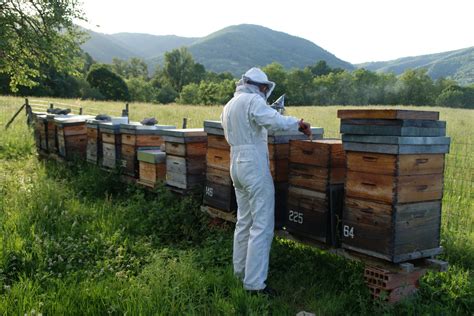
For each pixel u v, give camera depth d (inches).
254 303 164.4
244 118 176.2
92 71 3587.6
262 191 178.4
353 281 181.5
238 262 190.2
